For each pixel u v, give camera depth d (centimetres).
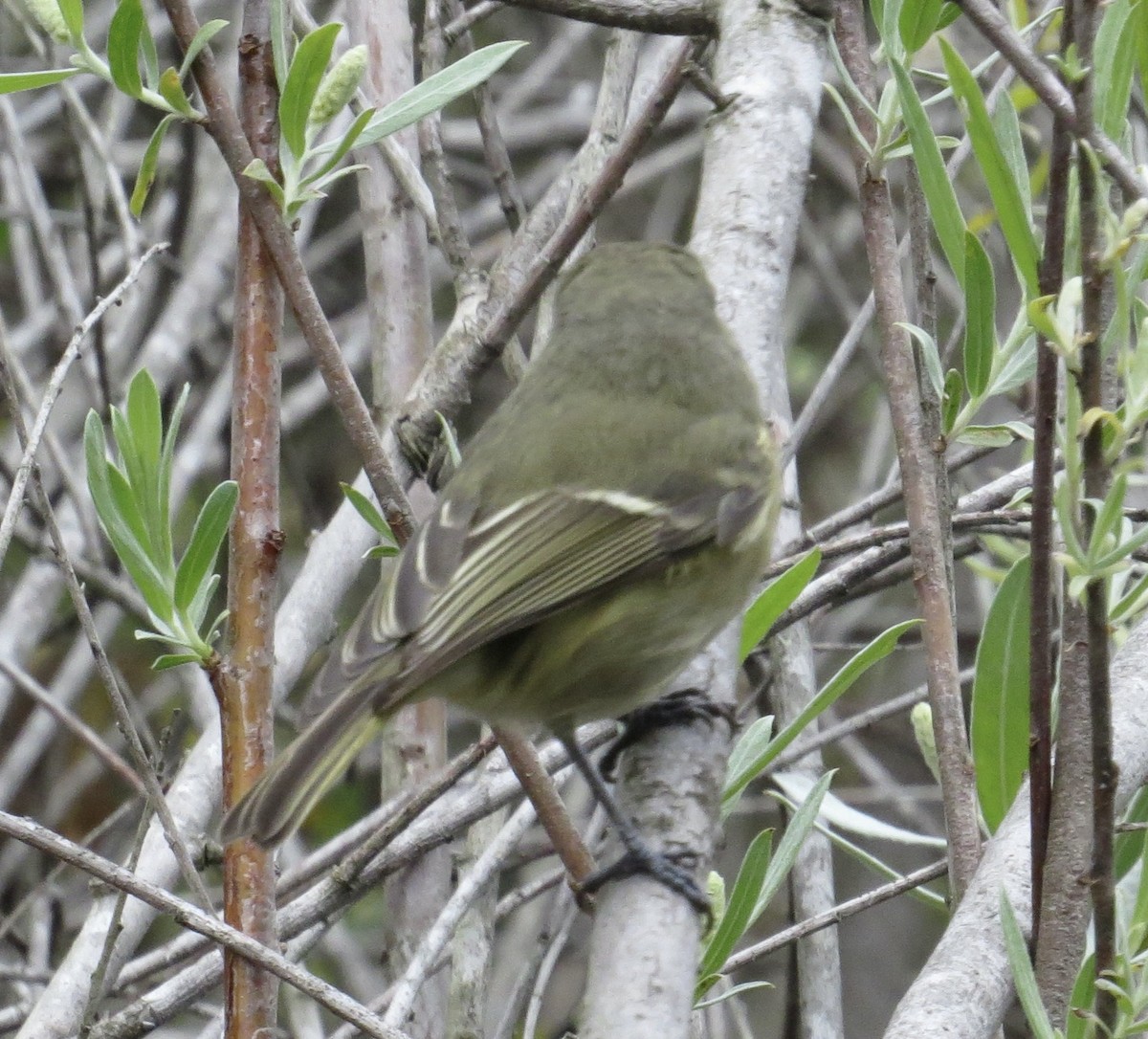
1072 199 661
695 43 1040
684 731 727
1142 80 705
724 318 841
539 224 1031
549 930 961
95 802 1535
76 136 1352
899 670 1689
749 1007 1554
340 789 1548
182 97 716
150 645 1639
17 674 1132
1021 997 604
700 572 756
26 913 1436
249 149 727
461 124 1864
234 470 732
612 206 1911
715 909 704
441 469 967
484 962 925
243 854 691
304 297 725
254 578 719
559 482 754
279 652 993
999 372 775
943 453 782
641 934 638
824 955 963
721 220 869
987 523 898
